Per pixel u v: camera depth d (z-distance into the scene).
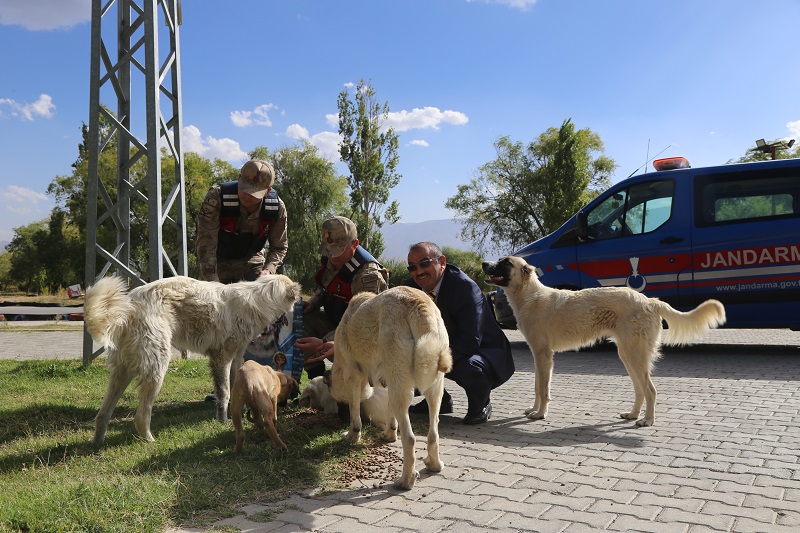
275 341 6.72
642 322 6.12
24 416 6.28
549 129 48.88
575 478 4.38
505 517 3.65
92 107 9.55
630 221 11.05
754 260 10.14
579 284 11.37
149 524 3.44
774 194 10.14
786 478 4.32
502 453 5.07
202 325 5.61
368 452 5.06
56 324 22.12
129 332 5.11
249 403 5.10
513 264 6.79
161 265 9.43
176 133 10.24
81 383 8.16
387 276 6.80
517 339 14.73
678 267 10.57
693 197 10.57
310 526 3.53
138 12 10.17
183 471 4.36
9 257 77.19
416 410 6.67
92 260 9.54
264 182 6.72
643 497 3.97
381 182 43.31
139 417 5.20
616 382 8.55
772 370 9.10
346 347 5.14
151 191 9.34
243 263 7.08
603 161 51.47
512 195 48.31
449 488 4.19
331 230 6.54
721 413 6.43
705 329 6.14
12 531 3.30
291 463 4.66
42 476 4.34
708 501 3.88
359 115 42.78
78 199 57.84
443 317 6.24
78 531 3.32
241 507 3.82
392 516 3.68
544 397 6.45
